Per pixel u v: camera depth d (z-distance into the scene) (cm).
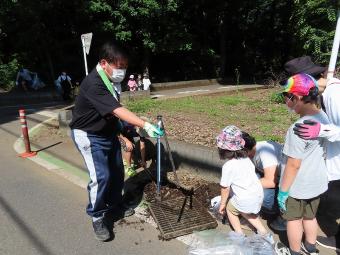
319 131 276
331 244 336
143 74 1986
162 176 501
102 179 348
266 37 2650
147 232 372
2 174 550
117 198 394
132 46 2014
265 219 388
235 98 1253
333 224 369
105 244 351
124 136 509
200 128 736
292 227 306
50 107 1345
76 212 416
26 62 2105
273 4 2466
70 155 639
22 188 490
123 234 369
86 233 371
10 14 1828
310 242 317
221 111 963
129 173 513
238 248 317
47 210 423
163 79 2445
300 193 295
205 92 1554
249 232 365
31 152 655
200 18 2470
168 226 371
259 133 677
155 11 1753
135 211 416
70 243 354
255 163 377
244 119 831
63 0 1750
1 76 2034
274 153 365
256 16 2623
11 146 721
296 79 287
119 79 334
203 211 400
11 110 1294
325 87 318
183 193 449
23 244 354
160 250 339
